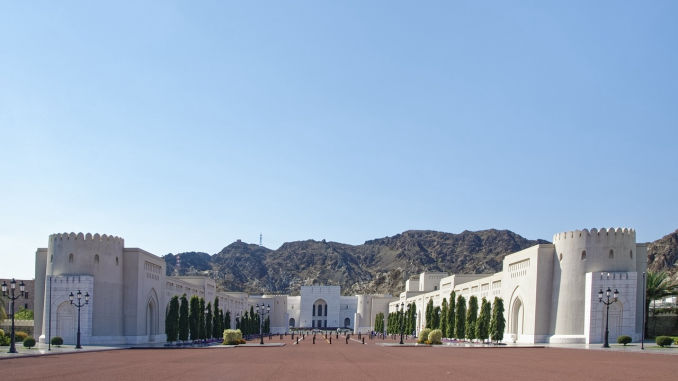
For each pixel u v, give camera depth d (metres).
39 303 86.06
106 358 49.12
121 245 82.50
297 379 30.61
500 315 78.06
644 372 33.44
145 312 86.56
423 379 30.59
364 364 42.22
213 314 104.38
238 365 40.88
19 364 41.66
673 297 95.94
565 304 75.31
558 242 77.62
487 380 29.59
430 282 167.38
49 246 80.31
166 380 29.98
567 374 32.59
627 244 73.94
